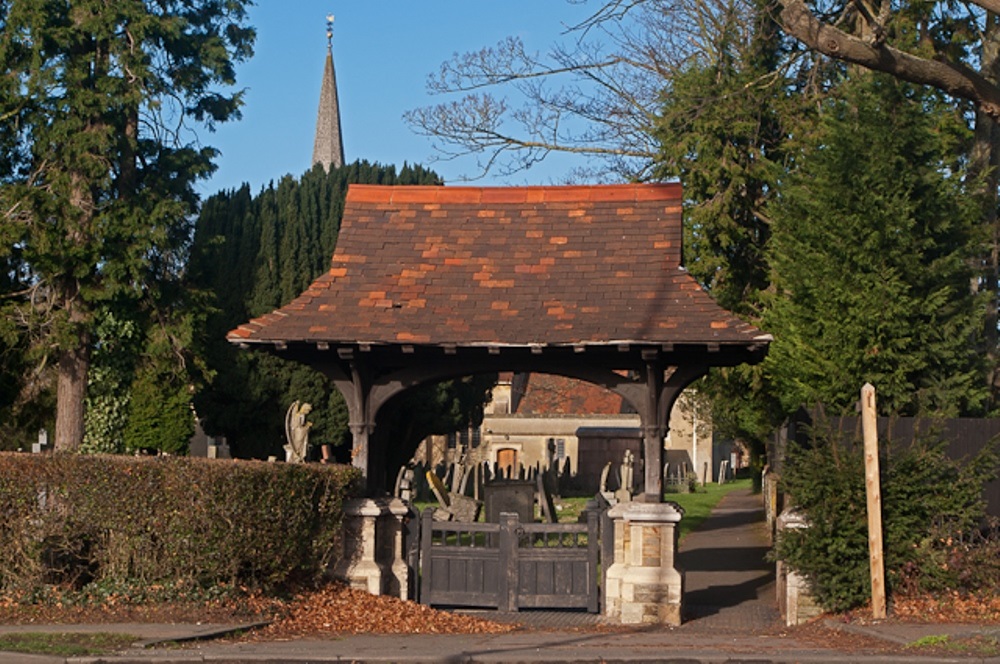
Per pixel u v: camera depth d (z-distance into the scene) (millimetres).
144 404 29547
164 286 29906
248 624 13766
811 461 15445
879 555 14797
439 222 18328
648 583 15820
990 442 15617
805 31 14797
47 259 28750
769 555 15828
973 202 19938
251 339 16203
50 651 11742
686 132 26703
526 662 12359
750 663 12180
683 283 16797
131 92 29141
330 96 61969
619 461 49375
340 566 16547
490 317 16531
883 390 18844
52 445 33281
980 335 21453
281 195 30031
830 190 19328
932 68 15000
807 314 19703
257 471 14469
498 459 58375
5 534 14328
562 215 18188
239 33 32250
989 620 14328
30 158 31156
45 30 28672
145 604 14164
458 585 17047
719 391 28562
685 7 29375
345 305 16938
